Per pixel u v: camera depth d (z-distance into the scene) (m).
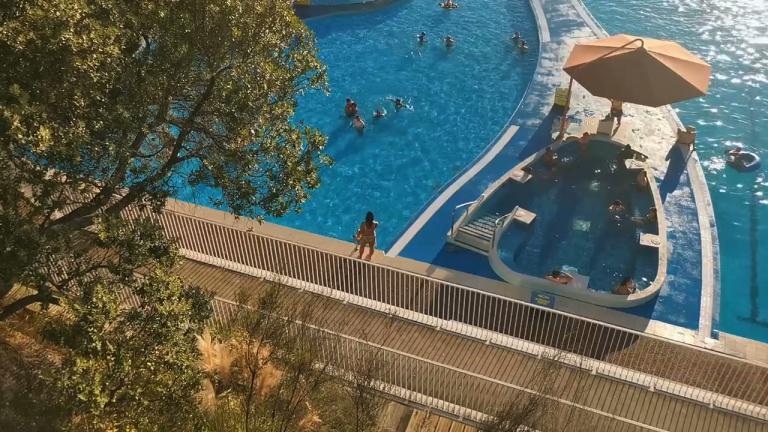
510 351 12.12
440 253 18.53
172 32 8.88
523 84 27.25
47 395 7.36
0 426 6.99
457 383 10.84
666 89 19.77
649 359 12.15
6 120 6.36
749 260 18.36
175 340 7.31
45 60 7.00
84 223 8.61
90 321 6.68
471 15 33.03
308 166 10.41
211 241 14.82
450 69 28.45
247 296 10.81
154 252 8.22
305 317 10.29
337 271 14.20
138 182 9.61
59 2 7.08
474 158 23.16
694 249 18.39
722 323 16.45
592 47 21.66
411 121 25.22
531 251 18.39
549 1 33.75
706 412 10.81
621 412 10.84
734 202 20.50
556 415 9.43
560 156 22.05
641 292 16.42
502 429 8.59
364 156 23.50
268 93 9.84
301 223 20.73
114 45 7.85
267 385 8.92
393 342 12.34
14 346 9.05
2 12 7.00
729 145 23.11
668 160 21.91
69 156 7.27
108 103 7.98
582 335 11.95
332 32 31.69
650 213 19.05
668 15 32.53
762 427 10.61
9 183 7.06
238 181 9.91
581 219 19.42
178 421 7.20
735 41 29.91
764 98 25.80
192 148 10.24
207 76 9.54
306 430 8.50
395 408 10.45
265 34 9.90
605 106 25.08
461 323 12.74
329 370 9.68
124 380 6.59
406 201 21.45
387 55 29.64
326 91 11.70
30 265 6.77
